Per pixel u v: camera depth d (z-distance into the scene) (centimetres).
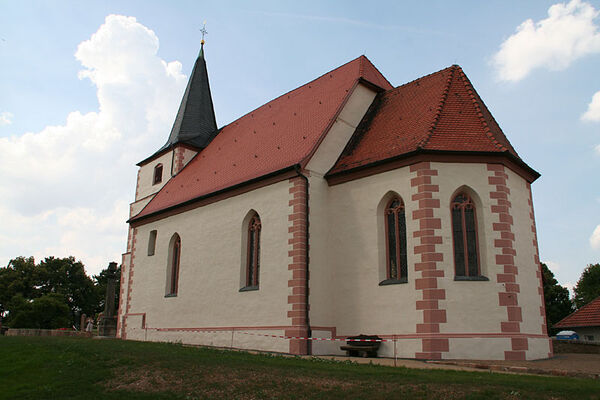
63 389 1123
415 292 1653
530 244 1830
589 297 5722
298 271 1833
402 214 1795
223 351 1551
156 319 2541
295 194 1923
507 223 1697
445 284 1623
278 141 2348
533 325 1705
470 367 1398
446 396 938
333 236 1959
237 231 2167
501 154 1738
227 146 2875
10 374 1243
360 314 1808
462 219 1712
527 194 1911
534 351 1641
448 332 1583
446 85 2041
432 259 1639
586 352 2009
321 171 2016
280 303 1873
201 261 2334
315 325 1836
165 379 1163
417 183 1722
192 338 2261
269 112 2819
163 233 2662
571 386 979
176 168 3138
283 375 1141
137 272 2791
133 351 1489
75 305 6762
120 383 1160
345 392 999
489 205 1705
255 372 1178
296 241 1870
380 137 2039
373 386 1025
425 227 1670
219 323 2136
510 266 1656
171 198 2739
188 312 2334
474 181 1723
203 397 1027
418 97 2123
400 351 1645
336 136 2116
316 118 2248
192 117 3406
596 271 5772
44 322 4962
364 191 1897
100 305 6956
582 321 2856
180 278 2441
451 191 1709
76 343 1678
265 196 2058
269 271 1952
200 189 2511
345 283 1881
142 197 3378
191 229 2453
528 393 933
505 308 1616
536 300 1770
